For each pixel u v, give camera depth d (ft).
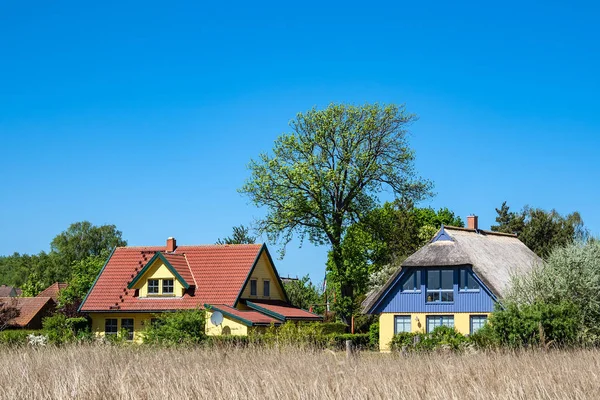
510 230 259.39
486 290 147.33
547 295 116.37
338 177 191.72
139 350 75.20
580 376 47.75
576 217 251.80
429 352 85.56
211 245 175.63
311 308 207.10
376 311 157.89
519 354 70.13
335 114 193.16
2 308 184.55
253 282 167.53
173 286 165.17
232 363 60.39
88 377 47.57
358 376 46.57
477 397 38.63
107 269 177.37
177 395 40.81
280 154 196.44
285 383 42.70
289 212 191.11
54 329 121.08
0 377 50.29
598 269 116.98
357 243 196.13
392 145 194.29
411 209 289.33
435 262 151.23
